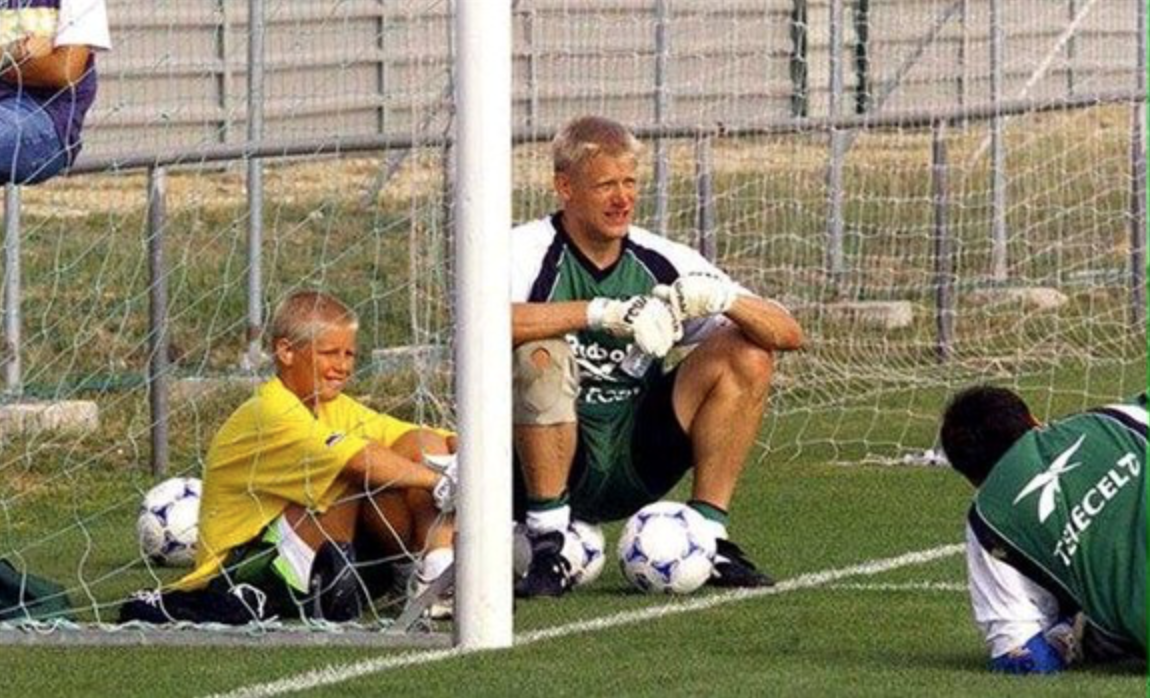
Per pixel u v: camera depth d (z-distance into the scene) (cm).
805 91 6066
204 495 3033
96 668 2733
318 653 2797
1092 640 2600
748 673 2659
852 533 3700
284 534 2991
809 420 4916
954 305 5844
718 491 3241
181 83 4934
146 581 3347
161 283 4266
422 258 4066
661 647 2812
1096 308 5988
